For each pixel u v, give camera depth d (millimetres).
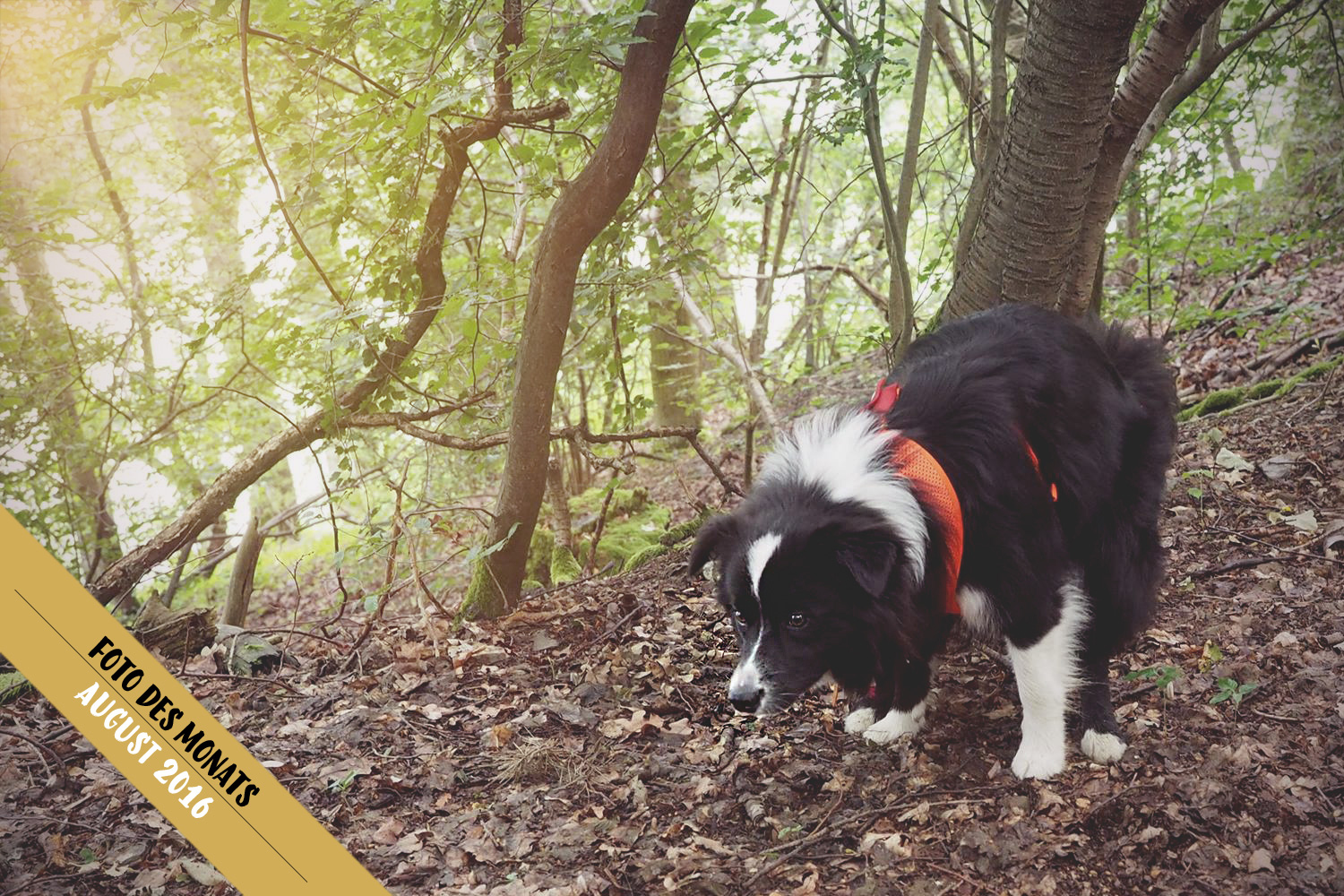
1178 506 4852
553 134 4812
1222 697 3207
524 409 4512
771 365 7309
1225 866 2588
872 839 2832
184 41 3979
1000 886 2625
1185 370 6992
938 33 5777
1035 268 3922
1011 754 3229
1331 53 7070
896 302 5031
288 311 5621
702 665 4074
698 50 4812
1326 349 6324
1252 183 5805
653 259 5016
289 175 6641
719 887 2723
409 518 4918
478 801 3244
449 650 4277
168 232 8641
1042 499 2932
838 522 2656
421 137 4375
